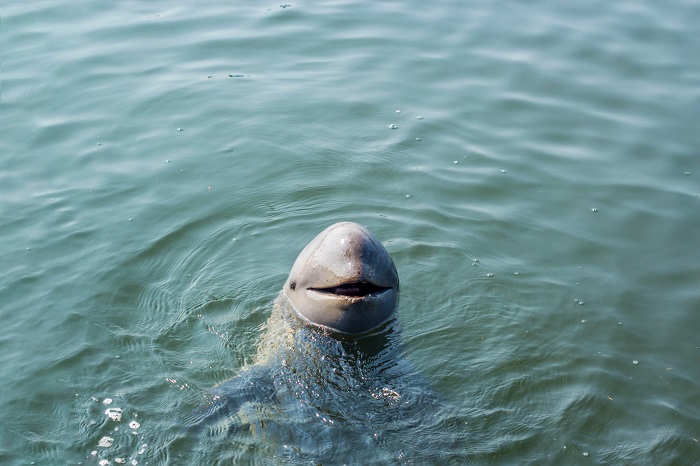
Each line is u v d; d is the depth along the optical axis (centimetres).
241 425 633
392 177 1030
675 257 884
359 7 1519
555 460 611
